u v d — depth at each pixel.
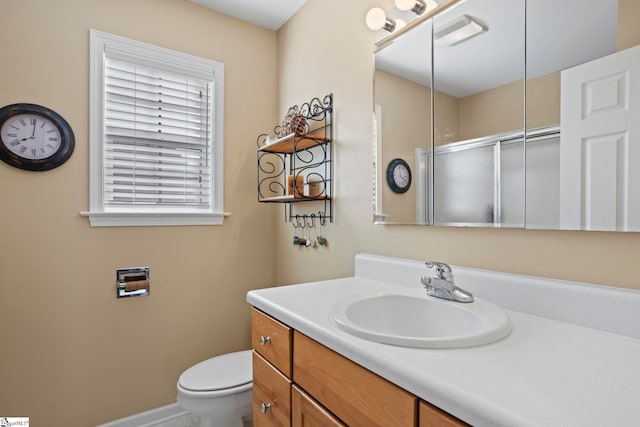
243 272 2.15
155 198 1.89
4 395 1.49
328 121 1.79
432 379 0.58
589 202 0.87
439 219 1.24
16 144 1.50
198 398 1.40
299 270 2.02
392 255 1.43
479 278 1.07
